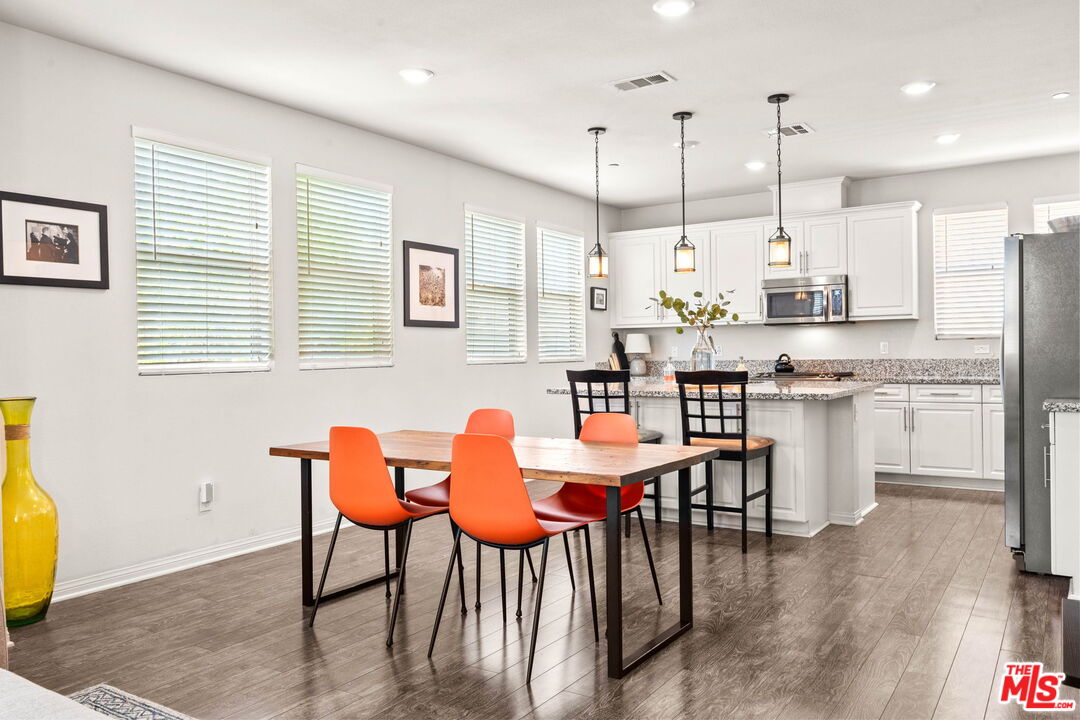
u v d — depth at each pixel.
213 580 3.69
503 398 6.23
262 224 4.38
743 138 5.27
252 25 3.37
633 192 7.08
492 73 3.99
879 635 2.83
